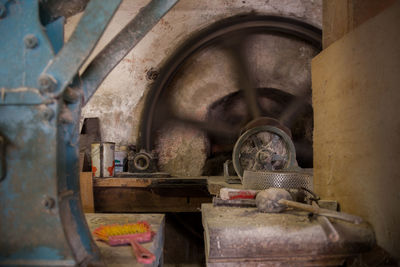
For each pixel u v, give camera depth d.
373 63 1.35
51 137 1.02
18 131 1.03
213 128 5.02
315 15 4.60
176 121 4.91
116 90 4.70
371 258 1.29
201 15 4.57
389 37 1.24
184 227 4.36
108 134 4.72
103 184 3.44
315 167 1.96
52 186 1.01
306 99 4.98
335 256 1.29
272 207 1.58
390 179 1.24
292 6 4.59
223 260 1.26
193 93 4.93
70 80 1.01
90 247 1.15
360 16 1.64
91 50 1.02
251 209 1.71
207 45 4.69
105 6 1.02
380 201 1.30
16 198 1.02
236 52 4.82
